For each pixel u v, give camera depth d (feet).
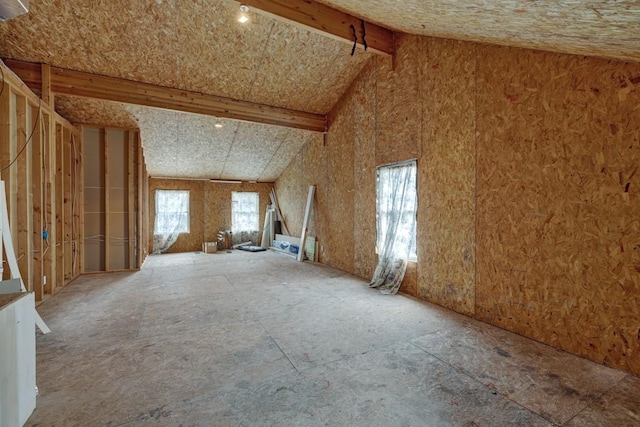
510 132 9.88
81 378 7.00
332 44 15.23
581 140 8.17
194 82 16.43
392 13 10.37
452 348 8.65
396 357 8.11
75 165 17.54
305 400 6.24
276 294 14.10
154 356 8.09
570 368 7.56
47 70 13.79
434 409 5.98
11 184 10.80
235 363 7.74
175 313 11.47
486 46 10.59
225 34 13.70
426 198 13.12
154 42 13.56
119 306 12.26
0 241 7.91
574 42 7.13
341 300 13.19
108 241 18.94
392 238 14.96
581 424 5.57
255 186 32.55
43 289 13.26
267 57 15.39
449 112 12.01
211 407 6.00
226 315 11.28
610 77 7.59
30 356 5.69
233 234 31.71
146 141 21.40
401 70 14.40
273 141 23.90
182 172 27.78
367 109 16.94
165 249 28.27
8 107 10.61
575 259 8.31
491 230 10.49
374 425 5.53
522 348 8.66
